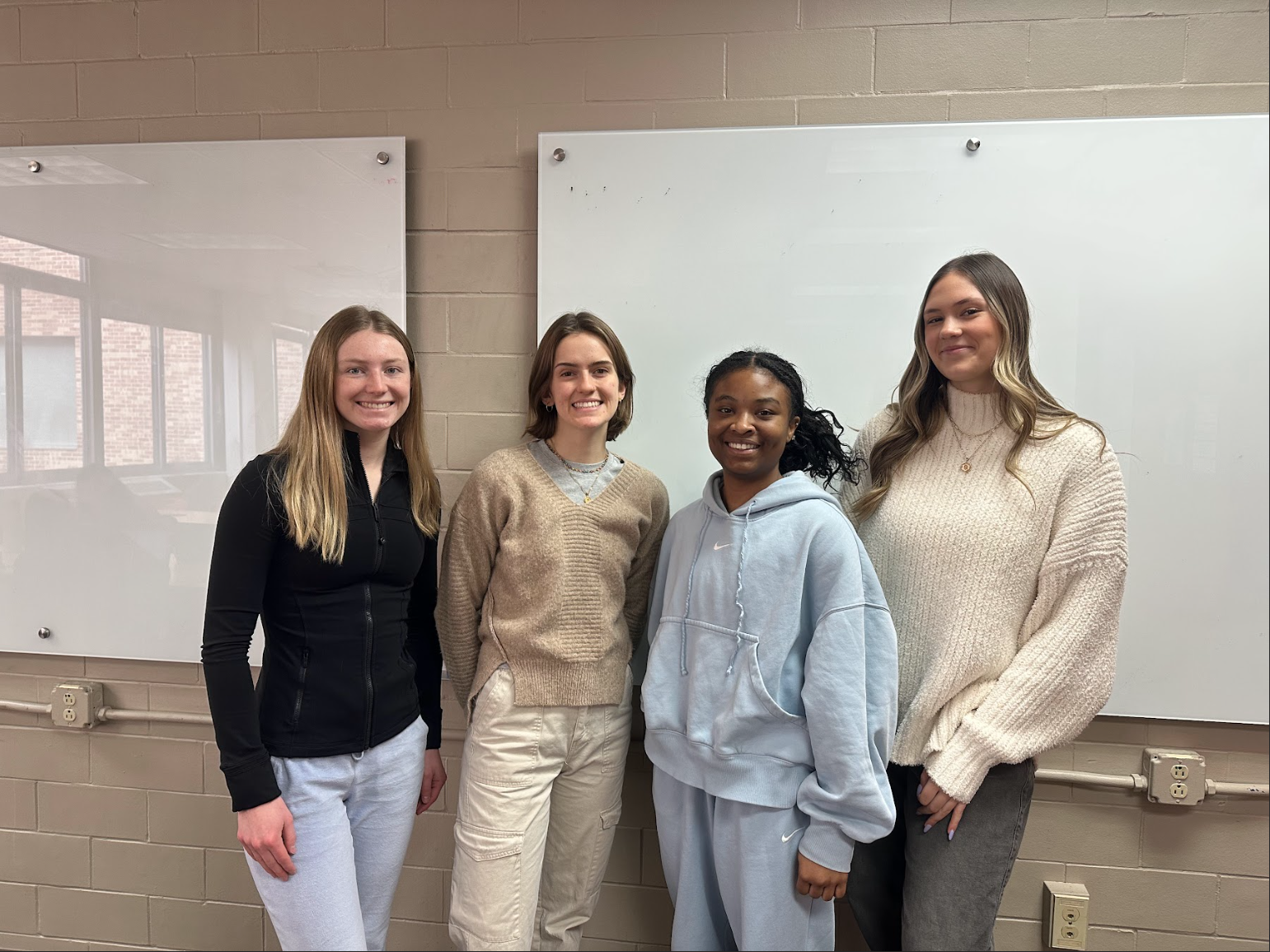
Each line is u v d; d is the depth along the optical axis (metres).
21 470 1.65
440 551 1.55
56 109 1.63
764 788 1.16
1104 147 1.39
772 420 1.16
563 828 1.31
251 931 1.67
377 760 1.18
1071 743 1.49
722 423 1.18
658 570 1.34
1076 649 1.10
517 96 1.54
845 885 1.14
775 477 1.24
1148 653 1.44
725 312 1.48
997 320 1.17
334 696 1.13
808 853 1.13
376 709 1.17
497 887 1.21
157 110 1.62
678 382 1.50
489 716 1.25
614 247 1.50
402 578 1.22
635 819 1.59
